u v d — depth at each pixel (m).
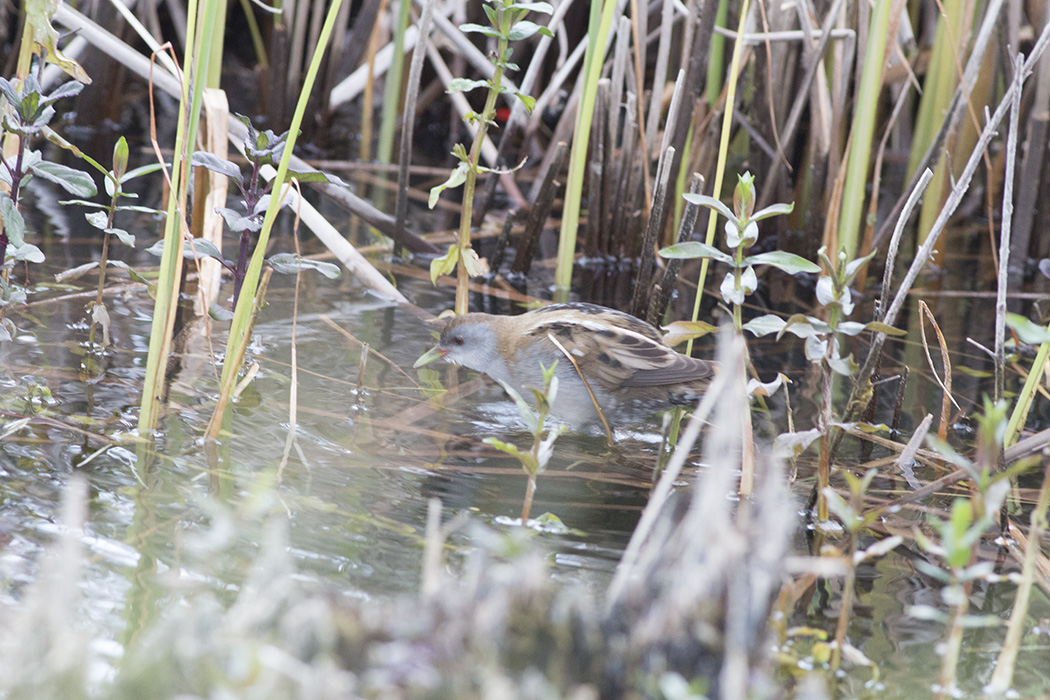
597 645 3.64
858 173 10.51
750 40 11.78
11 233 6.92
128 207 7.43
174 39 16.58
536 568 3.75
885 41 10.05
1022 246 12.02
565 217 10.32
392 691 3.32
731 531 4.10
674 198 11.61
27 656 3.42
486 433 7.05
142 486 5.57
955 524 3.96
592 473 6.51
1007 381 8.52
